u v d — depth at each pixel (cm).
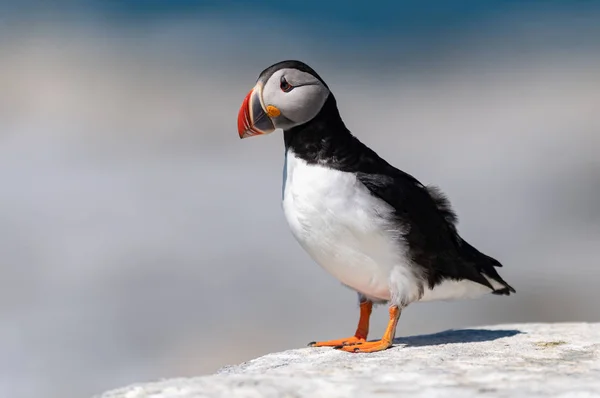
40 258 1738
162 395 501
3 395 1238
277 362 635
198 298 1569
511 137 2698
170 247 1805
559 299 1562
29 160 2406
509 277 1680
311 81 675
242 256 1762
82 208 2030
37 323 1468
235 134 2766
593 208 2041
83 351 1376
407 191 671
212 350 1377
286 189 687
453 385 525
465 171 2359
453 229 712
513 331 745
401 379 540
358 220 654
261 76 691
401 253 663
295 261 1741
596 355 625
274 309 1520
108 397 504
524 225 1953
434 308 1519
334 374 555
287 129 688
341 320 1469
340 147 673
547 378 543
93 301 1558
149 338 1424
